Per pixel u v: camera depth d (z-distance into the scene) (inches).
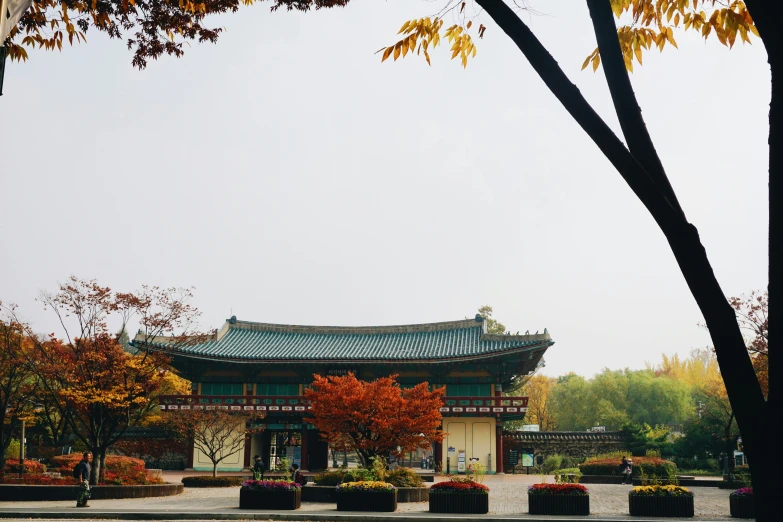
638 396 3405.5
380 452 1451.8
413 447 1460.4
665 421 3363.7
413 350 2313.0
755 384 170.2
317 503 1165.7
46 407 1723.7
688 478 1739.7
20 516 927.0
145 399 1390.3
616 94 199.9
